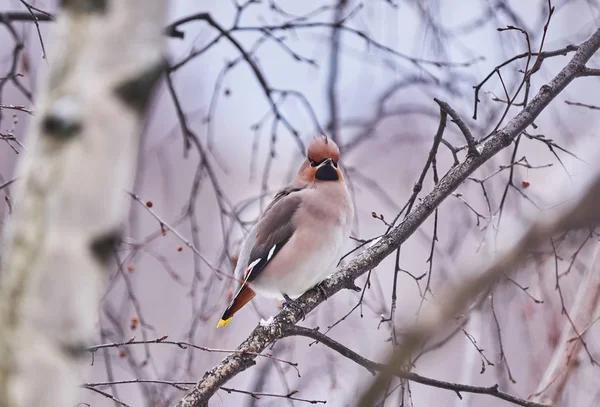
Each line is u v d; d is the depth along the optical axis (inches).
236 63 428.5
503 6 471.8
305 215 401.1
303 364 522.3
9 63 500.7
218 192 408.5
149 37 142.4
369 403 123.6
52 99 140.3
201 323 456.4
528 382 472.4
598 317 398.0
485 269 117.3
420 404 535.2
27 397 132.7
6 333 134.1
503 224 397.7
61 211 135.9
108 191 138.2
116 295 519.2
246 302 406.6
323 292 326.6
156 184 695.1
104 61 140.7
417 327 122.4
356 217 448.5
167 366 444.8
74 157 136.6
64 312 134.8
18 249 136.2
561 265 457.1
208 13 406.3
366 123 495.2
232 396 564.1
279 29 426.9
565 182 398.9
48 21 368.2
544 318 447.2
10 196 310.3
